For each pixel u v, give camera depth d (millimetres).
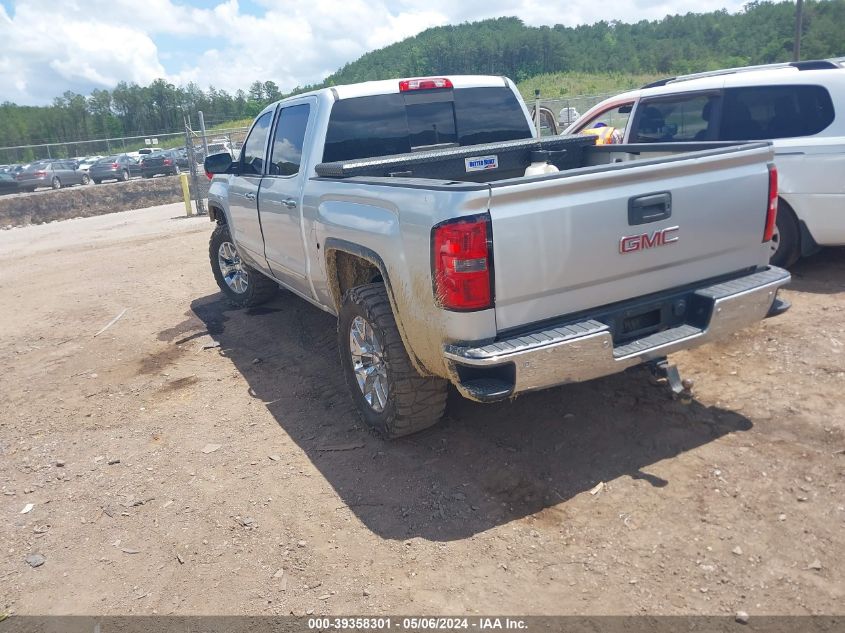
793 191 5922
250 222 5965
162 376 5621
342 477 3795
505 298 3084
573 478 3543
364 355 4125
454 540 3162
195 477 3969
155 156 31781
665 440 3803
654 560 2904
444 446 3988
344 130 4762
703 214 3512
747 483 3346
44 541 3506
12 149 29781
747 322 3723
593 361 3207
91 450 4441
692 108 6660
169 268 9922
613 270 3305
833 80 5730
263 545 3275
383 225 3525
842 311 5270
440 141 5148
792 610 2584
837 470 3369
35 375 5934
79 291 8961
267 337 6301
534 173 4520
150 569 3199
